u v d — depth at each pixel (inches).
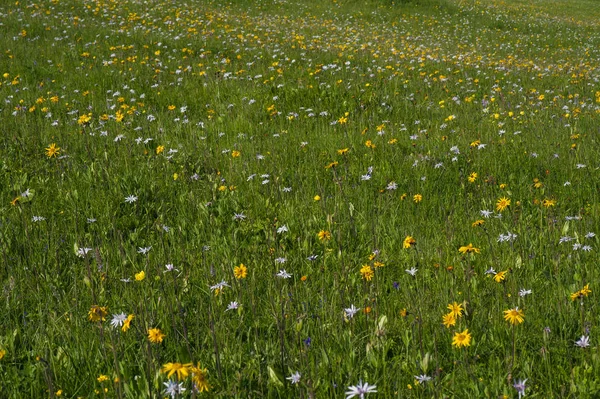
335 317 142.3
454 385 120.6
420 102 397.1
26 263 176.6
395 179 248.5
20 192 221.5
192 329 142.3
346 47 650.8
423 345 134.6
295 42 652.7
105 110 365.7
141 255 186.5
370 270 148.5
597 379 118.2
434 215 215.0
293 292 158.9
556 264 164.2
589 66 657.6
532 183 242.5
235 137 308.8
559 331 140.6
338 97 382.6
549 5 1480.1
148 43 596.4
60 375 125.2
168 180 245.0
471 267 171.3
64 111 362.6
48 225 202.2
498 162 264.5
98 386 123.6
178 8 855.7
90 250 179.6
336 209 210.8
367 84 411.8
